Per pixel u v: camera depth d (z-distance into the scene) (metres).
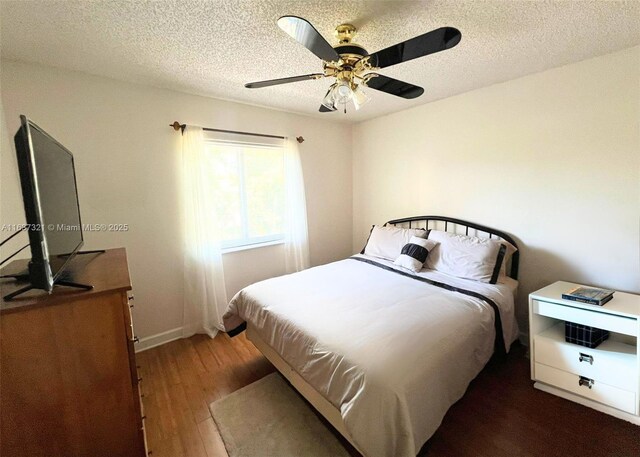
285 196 3.29
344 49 1.45
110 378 1.08
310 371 1.52
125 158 2.34
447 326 1.63
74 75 2.09
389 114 3.44
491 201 2.63
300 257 3.40
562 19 1.50
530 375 2.04
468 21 1.51
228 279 3.03
